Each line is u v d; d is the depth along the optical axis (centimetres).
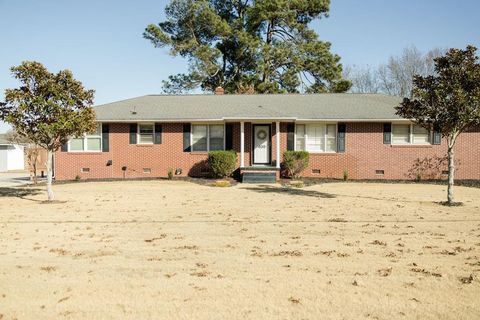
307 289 550
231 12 4097
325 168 2227
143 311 480
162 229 968
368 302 505
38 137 1418
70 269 646
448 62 1301
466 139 2159
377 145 2202
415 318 459
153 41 3672
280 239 859
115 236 894
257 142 2266
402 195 1590
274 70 3741
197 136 2269
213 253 743
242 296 525
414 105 1342
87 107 1452
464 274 615
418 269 640
